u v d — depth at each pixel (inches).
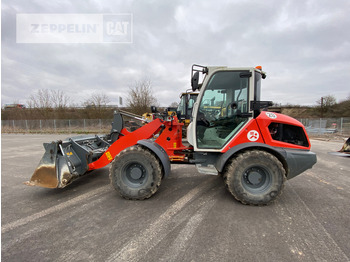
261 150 108.7
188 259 66.0
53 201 113.8
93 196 120.6
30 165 204.8
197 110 121.2
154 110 159.0
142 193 111.3
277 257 66.7
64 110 1018.7
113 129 149.3
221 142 122.1
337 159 230.4
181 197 118.0
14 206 107.3
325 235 79.1
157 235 79.6
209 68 117.5
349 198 116.6
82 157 126.6
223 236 78.7
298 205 106.8
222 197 117.6
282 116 118.4
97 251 70.2
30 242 75.6
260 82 124.5
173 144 137.6
